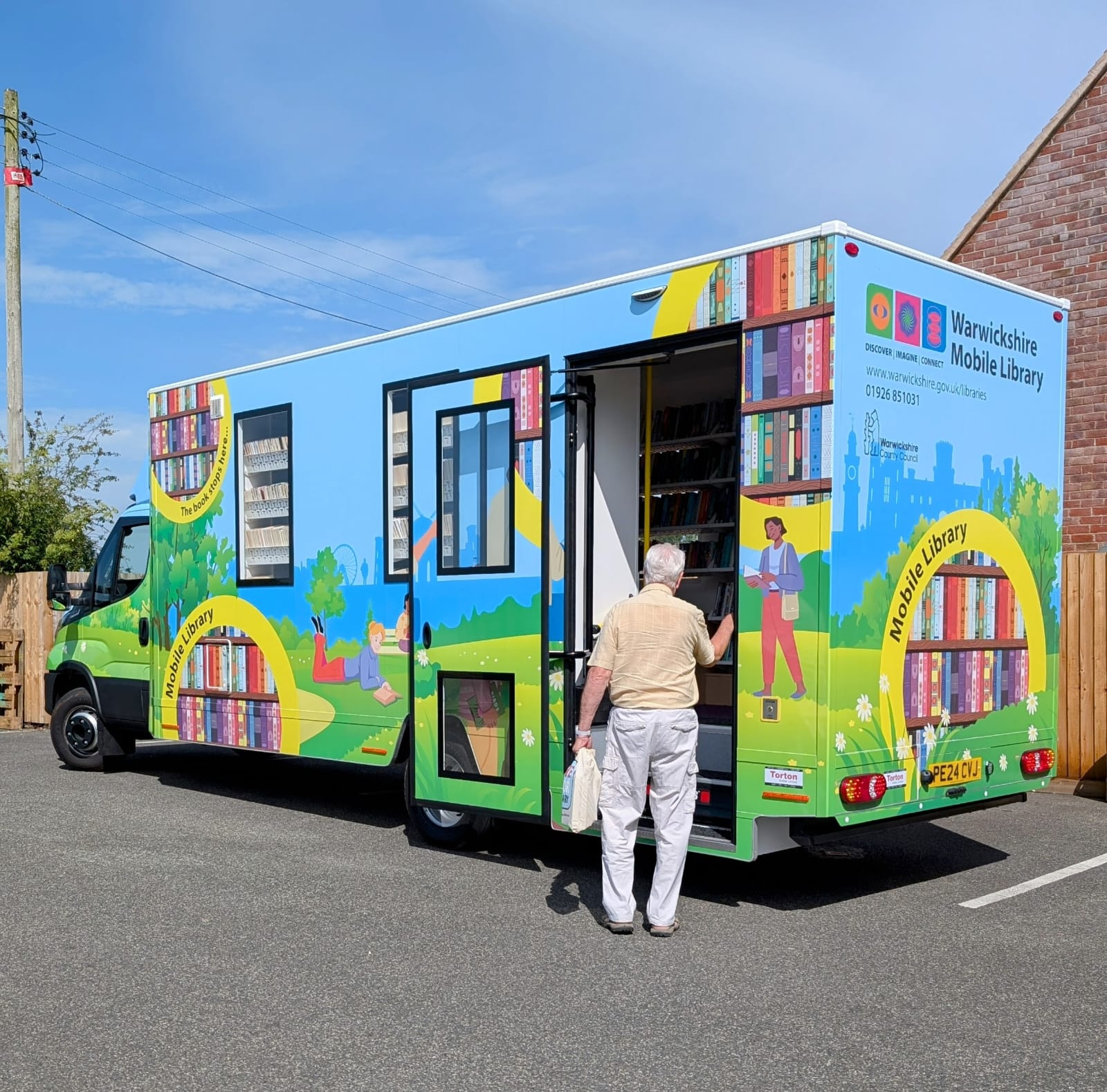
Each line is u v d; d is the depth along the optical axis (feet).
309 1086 11.61
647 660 16.49
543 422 19.98
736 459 17.20
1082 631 27.96
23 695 43.60
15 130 52.03
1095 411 32.19
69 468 54.08
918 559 17.40
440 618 21.57
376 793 29.01
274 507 25.67
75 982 14.67
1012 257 34.04
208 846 22.47
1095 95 32.22
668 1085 11.57
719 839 17.26
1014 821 24.82
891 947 15.92
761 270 17.03
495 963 15.31
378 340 23.32
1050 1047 12.44
